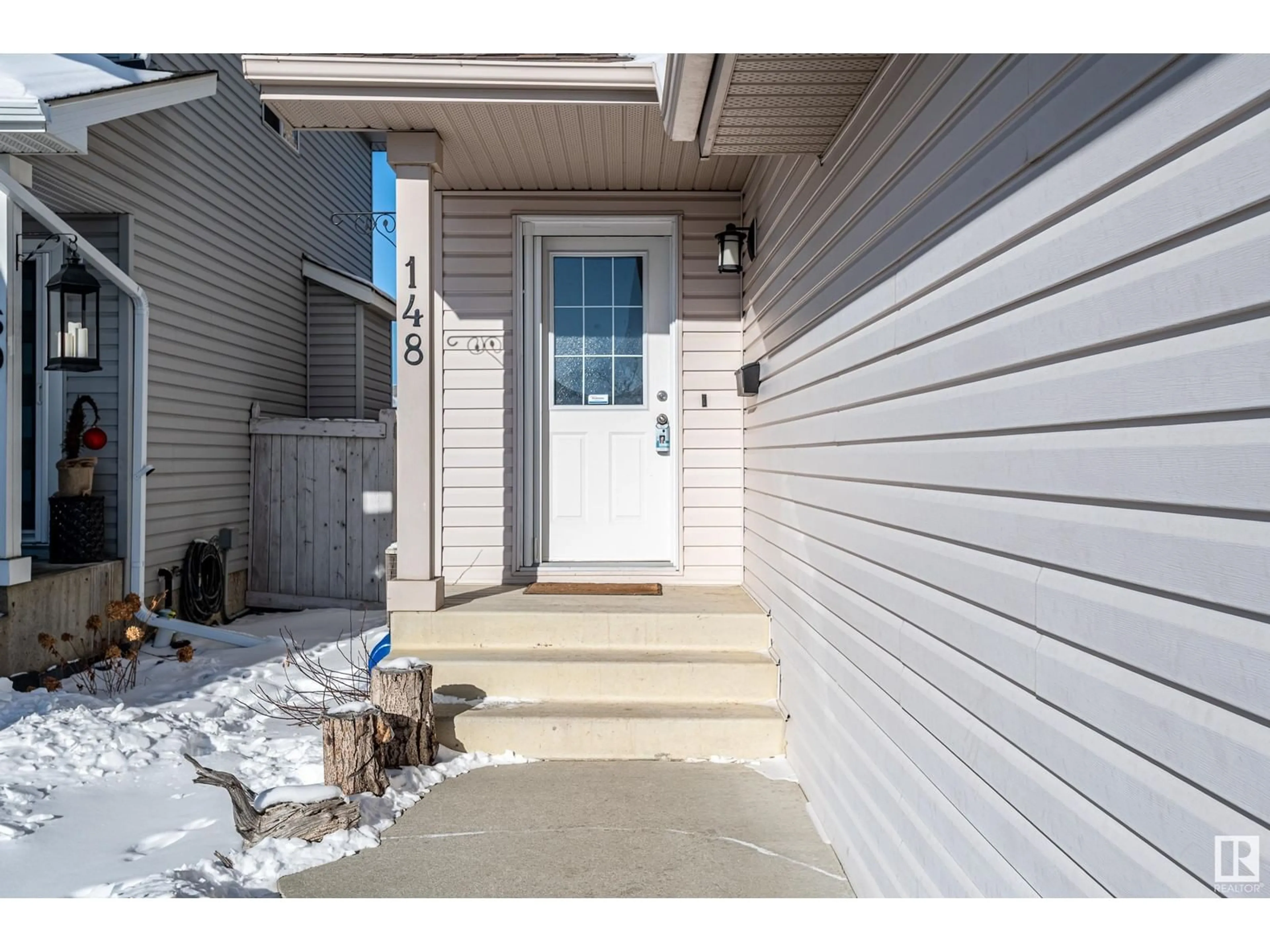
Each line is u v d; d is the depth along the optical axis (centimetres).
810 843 319
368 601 828
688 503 561
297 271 991
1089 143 150
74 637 559
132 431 643
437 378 557
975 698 198
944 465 216
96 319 634
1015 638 179
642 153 486
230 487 813
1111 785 145
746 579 545
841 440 316
